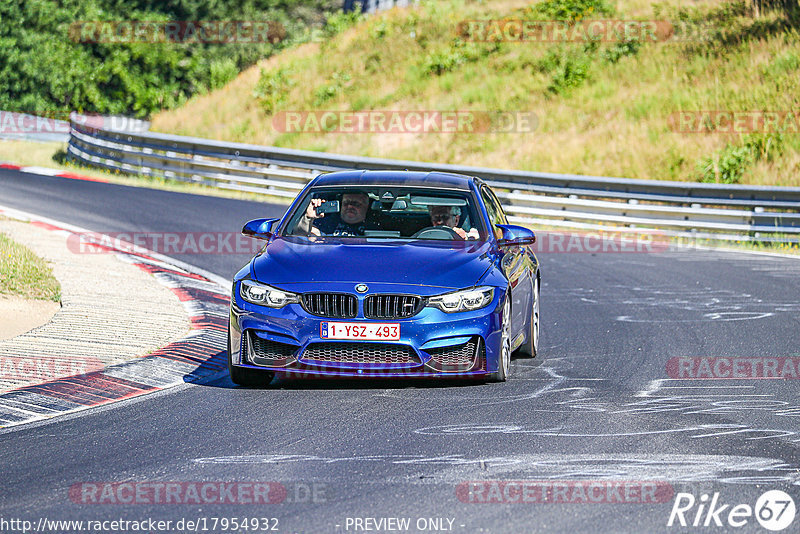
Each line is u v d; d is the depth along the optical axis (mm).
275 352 25297
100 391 25406
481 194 30766
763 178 83375
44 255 45312
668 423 22250
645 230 71062
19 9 156250
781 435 21234
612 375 28188
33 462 19078
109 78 156375
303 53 126750
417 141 99750
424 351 24875
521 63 110250
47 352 28750
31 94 153875
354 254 26500
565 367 29453
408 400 24531
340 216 28953
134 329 32594
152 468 18578
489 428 21594
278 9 185750
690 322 38094
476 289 25547
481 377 26938
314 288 25062
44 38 155625
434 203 29438
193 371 28250
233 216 68000
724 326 37188
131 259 48312
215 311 37281
